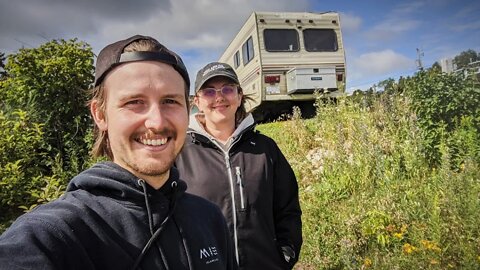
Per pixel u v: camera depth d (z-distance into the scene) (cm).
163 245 127
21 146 482
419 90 601
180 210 144
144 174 127
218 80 277
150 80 126
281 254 269
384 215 438
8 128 491
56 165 495
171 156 130
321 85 1203
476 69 616
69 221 109
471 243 363
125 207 122
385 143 598
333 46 1271
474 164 482
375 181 548
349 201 517
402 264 372
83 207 115
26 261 96
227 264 168
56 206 113
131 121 124
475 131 536
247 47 1334
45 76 527
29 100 534
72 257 105
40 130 511
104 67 127
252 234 251
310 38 1259
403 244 407
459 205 397
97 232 113
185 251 134
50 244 101
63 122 538
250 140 275
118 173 124
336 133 690
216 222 164
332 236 444
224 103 278
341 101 813
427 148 557
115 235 117
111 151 138
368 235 432
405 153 557
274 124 991
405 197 471
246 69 1366
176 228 137
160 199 131
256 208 256
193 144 269
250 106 1298
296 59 1233
